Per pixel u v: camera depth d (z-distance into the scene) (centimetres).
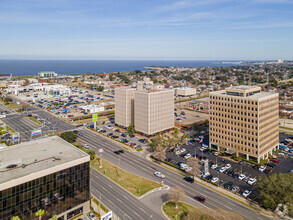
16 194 6981
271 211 9031
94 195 9962
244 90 13562
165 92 18300
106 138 17675
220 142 14838
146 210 8969
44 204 7669
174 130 18550
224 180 11400
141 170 12425
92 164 13062
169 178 11588
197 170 12369
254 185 10906
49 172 7631
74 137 16212
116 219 8381
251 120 13038
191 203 9462
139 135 18362
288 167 12825
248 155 13475
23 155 8862
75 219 8538
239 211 8975
